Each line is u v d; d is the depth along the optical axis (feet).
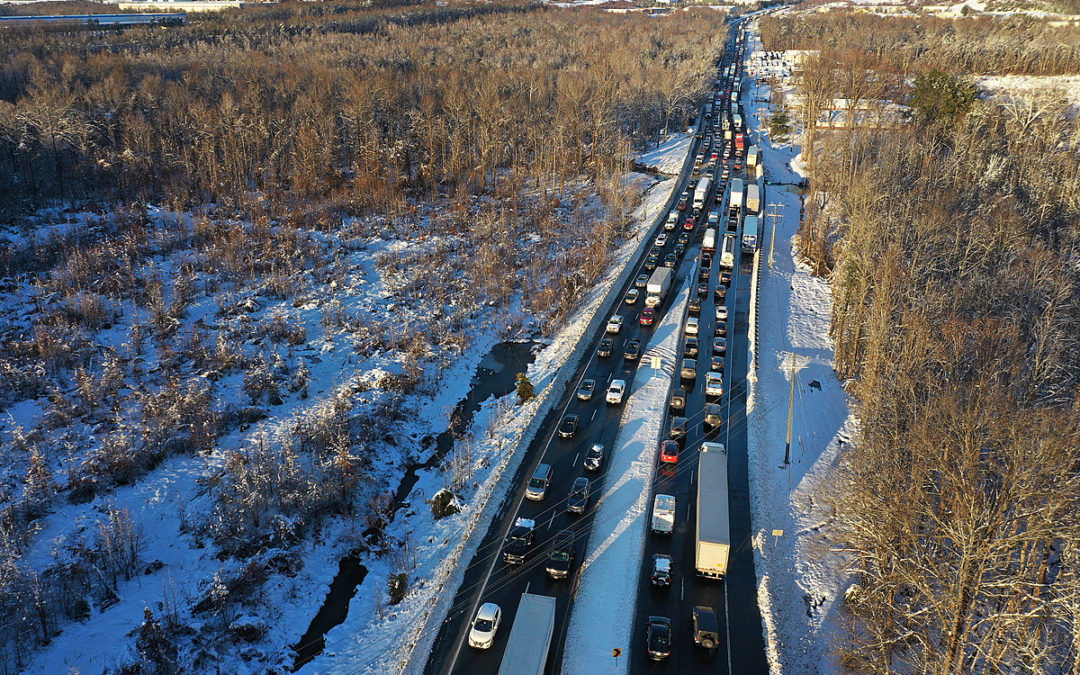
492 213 421.59
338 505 201.87
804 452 225.76
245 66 585.22
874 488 168.25
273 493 200.64
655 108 611.47
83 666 153.07
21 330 278.05
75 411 234.17
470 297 328.29
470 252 376.07
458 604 166.91
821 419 245.04
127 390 250.98
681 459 219.00
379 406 245.45
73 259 328.49
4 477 203.82
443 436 240.94
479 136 501.97
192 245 366.84
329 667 155.43
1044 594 148.05
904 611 153.79
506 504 200.54
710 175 508.12
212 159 436.35
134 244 352.08
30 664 152.97
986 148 395.55
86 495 200.23
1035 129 420.36
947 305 253.44
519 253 381.81
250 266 342.23
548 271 362.33
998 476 166.61
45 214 385.29
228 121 454.81
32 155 406.41
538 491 200.13
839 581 176.24
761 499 202.39
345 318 305.32
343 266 352.69
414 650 153.07
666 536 186.60
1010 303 256.11
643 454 220.84
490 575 175.32
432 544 190.39
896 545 157.28
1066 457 160.15
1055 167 365.61
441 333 301.02
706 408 236.22
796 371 273.54
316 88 530.27
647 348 287.89
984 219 306.14
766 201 448.65
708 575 172.14
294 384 259.80
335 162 480.23
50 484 201.46
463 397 264.11
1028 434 157.48
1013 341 225.35
